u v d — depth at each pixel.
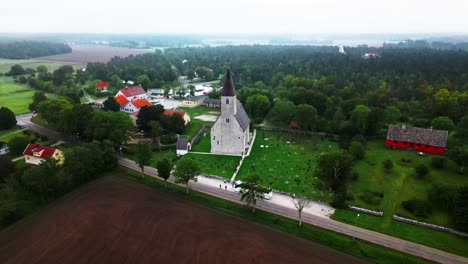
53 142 128.50
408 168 103.25
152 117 141.38
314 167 107.25
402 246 67.69
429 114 155.38
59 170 92.06
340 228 74.12
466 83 192.75
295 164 110.06
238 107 129.12
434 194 83.25
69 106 144.00
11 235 71.56
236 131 117.19
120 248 66.62
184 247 66.88
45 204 84.12
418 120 145.50
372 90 193.75
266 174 102.62
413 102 163.75
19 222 76.56
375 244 68.44
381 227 74.25
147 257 63.91
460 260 63.59
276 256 64.56
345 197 83.62
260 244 68.31
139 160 99.06
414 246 67.69
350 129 132.88
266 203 85.19
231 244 68.06
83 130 130.25
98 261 63.06
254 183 78.88
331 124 139.62
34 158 107.31
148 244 67.81
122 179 99.19
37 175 81.94
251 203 84.75
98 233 71.56
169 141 130.25
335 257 64.81
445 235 71.06
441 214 78.19
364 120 129.75
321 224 75.75
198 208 82.44
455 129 127.94
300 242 69.44
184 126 144.75
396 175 98.69
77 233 71.62
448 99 148.75
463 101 153.75
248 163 111.44
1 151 115.12
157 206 82.94
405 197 86.44
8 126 142.38
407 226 74.56
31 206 83.38
